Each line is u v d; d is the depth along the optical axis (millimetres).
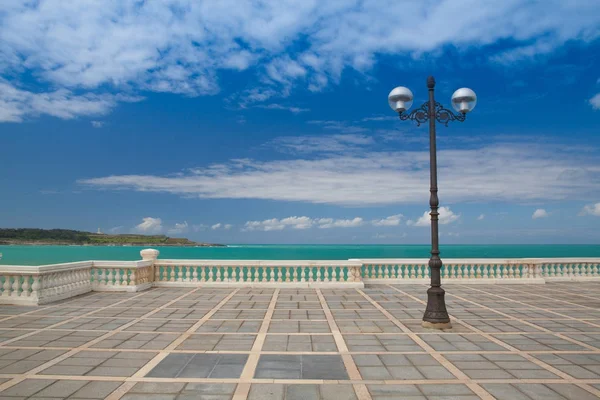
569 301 12492
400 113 9320
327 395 5039
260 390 5191
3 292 11867
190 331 8398
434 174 9039
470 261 17359
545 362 6383
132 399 4891
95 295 13625
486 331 8477
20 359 6430
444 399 4934
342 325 9031
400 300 12648
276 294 13969
